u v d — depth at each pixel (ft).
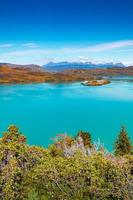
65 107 463.83
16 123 348.59
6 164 46.19
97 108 453.58
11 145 48.65
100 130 302.45
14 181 43.65
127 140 131.95
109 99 548.72
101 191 42.73
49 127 323.78
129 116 384.06
